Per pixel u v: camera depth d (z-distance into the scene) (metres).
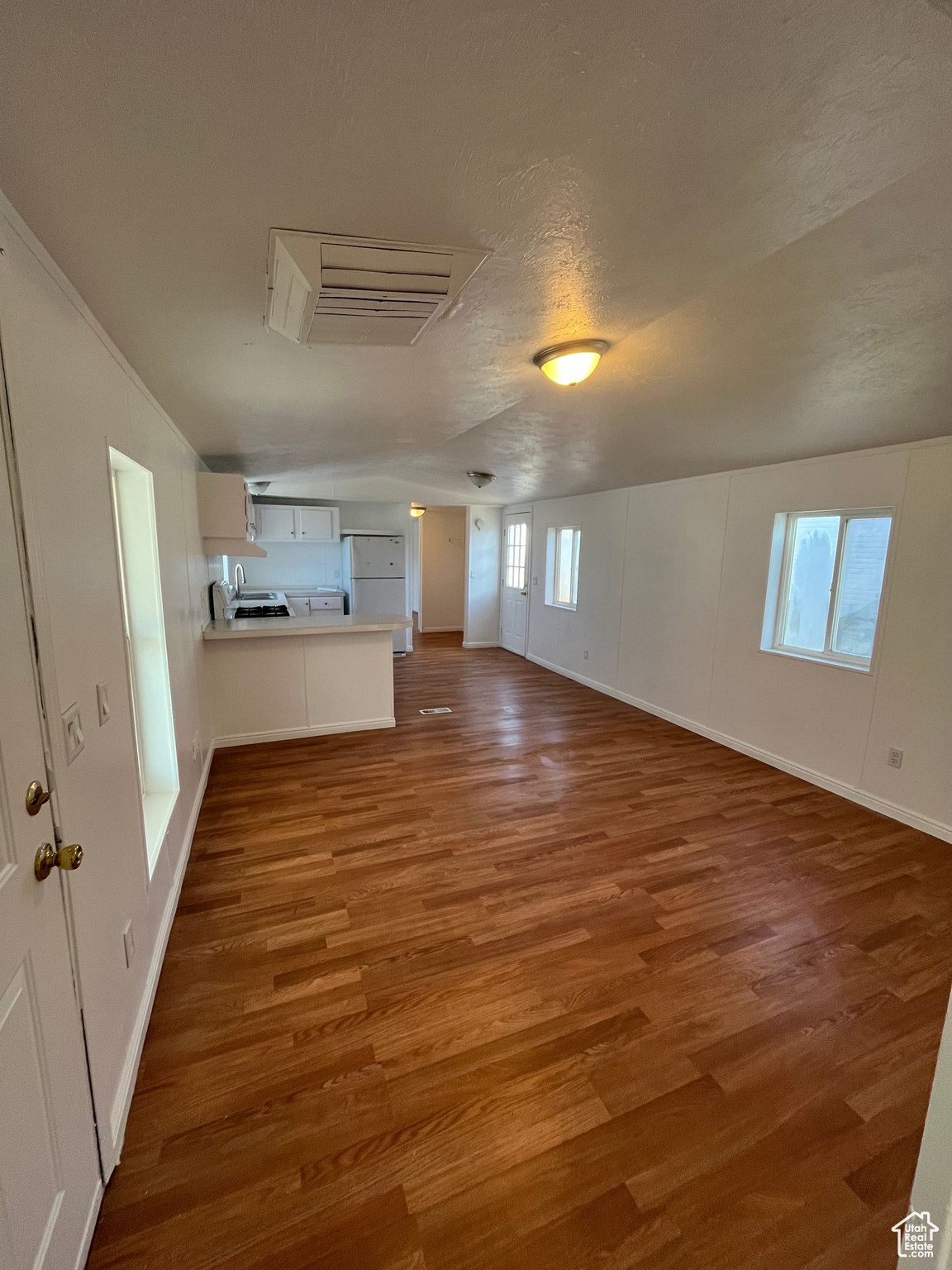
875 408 2.42
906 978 1.91
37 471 1.05
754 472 3.82
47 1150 0.96
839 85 0.80
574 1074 1.54
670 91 0.80
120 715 1.53
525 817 3.01
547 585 6.59
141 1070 1.53
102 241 1.09
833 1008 1.78
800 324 1.72
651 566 4.84
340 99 0.78
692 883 2.42
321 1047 1.61
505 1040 1.64
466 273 1.31
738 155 0.95
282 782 3.43
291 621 4.33
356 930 2.10
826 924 2.17
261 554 4.10
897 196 1.10
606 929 2.13
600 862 2.58
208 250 1.15
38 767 1.00
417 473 6.09
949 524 2.75
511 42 0.71
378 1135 1.37
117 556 1.57
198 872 2.47
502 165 0.94
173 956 1.96
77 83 0.70
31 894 0.94
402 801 3.18
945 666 2.79
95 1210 1.17
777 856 2.65
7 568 0.91
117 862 1.45
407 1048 1.61
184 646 2.82
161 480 2.36
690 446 3.47
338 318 1.49
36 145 0.80
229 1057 1.57
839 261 1.36
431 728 4.48
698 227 1.17
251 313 1.47
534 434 3.58
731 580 4.04
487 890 2.36
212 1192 1.24
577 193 1.03
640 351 1.98
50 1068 0.99
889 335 1.75
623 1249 1.16
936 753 2.83
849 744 3.26
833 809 3.14
